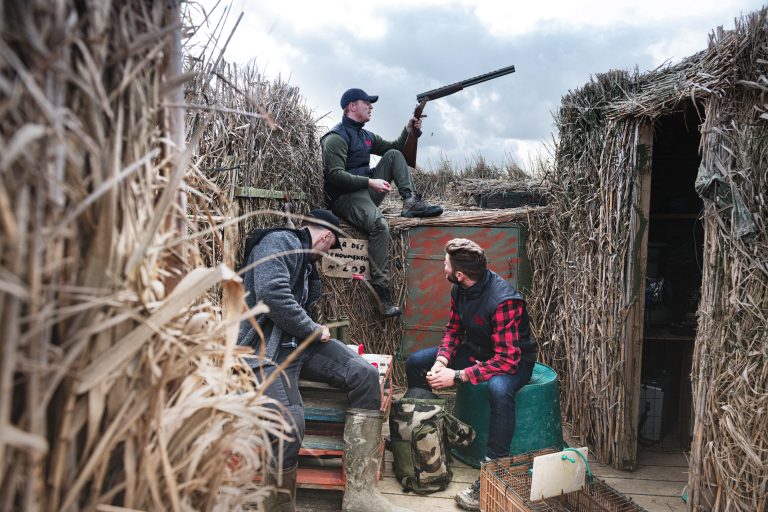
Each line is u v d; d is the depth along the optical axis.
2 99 0.63
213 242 2.27
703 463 2.36
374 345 4.35
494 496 2.41
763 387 2.14
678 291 3.70
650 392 3.48
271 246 2.36
